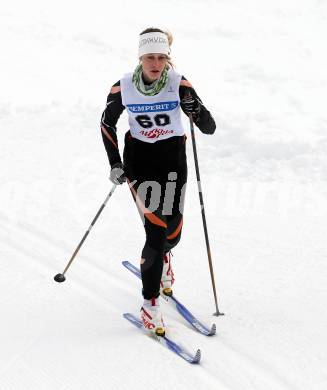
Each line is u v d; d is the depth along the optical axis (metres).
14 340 12.89
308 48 54.09
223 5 70.88
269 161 25.67
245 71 44.59
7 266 16.88
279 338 13.38
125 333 13.43
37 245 18.59
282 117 32.03
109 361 12.09
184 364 12.06
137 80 13.02
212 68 46.16
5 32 54.78
